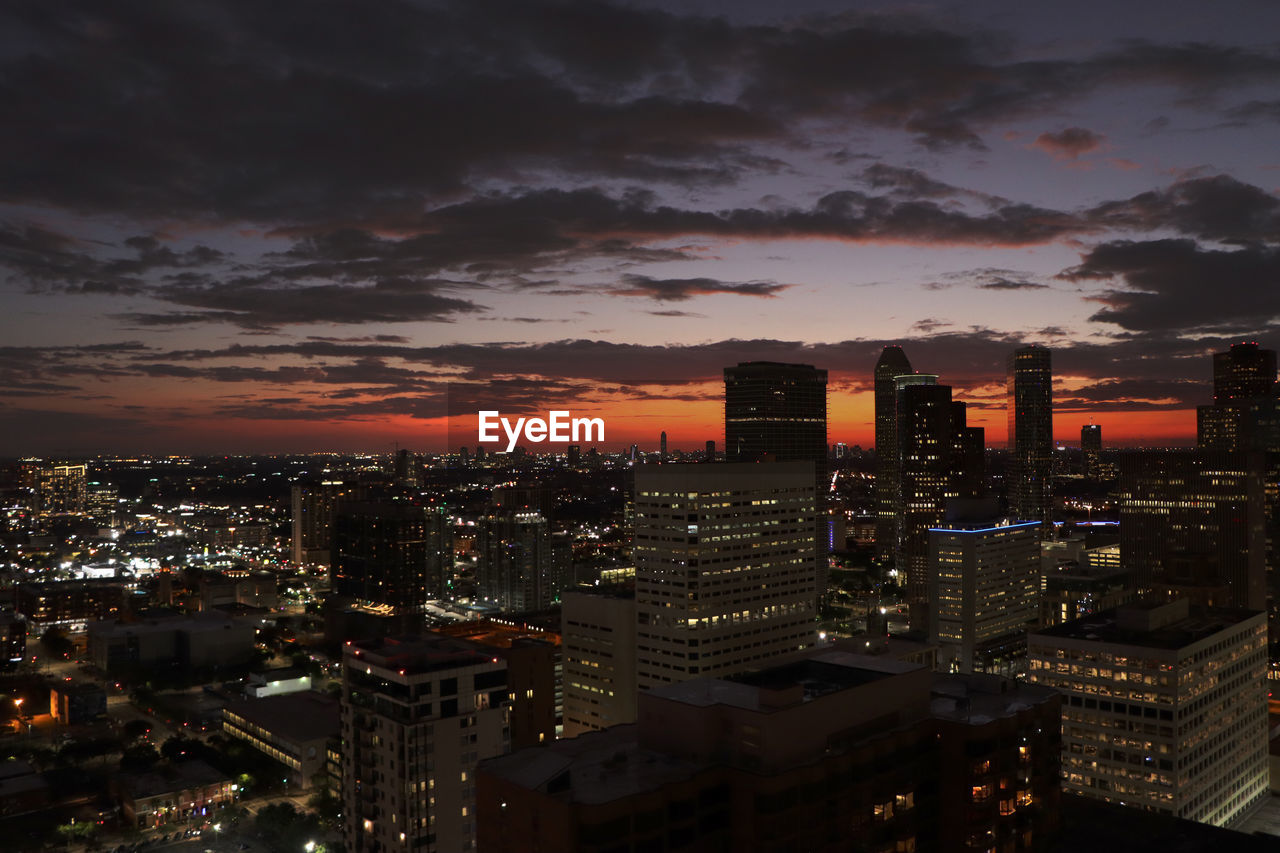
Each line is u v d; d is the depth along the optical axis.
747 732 113.06
